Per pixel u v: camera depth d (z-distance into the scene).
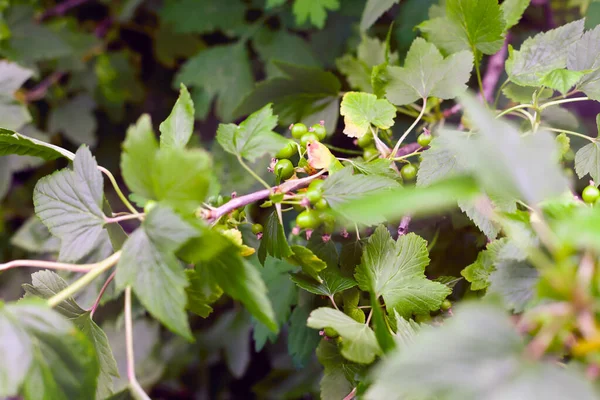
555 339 0.65
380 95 0.80
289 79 0.86
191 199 0.68
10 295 1.11
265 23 1.06
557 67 0.78
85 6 1.27
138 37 1.28
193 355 1.14
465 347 0.63
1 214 1.20
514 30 0.96
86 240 0.72
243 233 0.86
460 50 0.81
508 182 0.64
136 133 0.68
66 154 0.75
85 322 0.74
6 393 0.67
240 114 0.88
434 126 0.85
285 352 1.10
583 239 0.64
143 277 0.69
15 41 1.06
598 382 0.63
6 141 0.75
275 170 0.75
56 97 1.20
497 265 0.71
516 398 0.62
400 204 0.64
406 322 0.73
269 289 0.85
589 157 0.76
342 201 0.72
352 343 0.71
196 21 1.07
